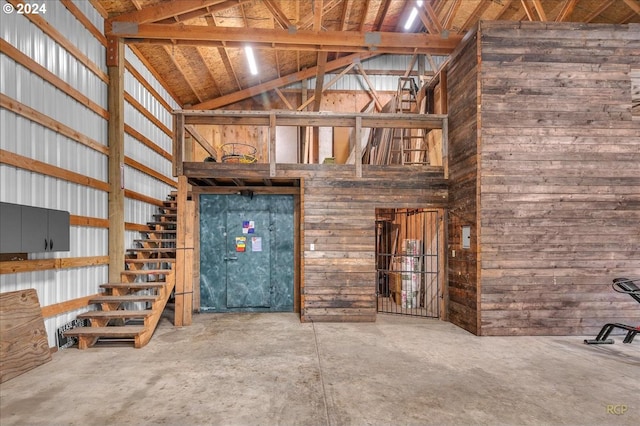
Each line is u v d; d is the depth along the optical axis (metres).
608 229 5.05
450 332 5.16
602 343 4.56
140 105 6.72
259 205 6.65
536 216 5.03
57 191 4.36
